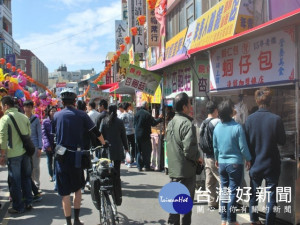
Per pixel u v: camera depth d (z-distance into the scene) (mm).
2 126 5305
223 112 4387
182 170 4051
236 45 5391
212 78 6137
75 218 4633
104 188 4215
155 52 13148
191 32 8578
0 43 36594
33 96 14445
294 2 5902
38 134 6520
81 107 7082
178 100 4148
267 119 4125
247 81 5129
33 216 5398
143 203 5996
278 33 4449
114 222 3955
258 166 4164
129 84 9023
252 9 5996
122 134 6301
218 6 7012
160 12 11703
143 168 9305
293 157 4496
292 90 4859
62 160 4352
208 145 5156
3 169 9828
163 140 8938
